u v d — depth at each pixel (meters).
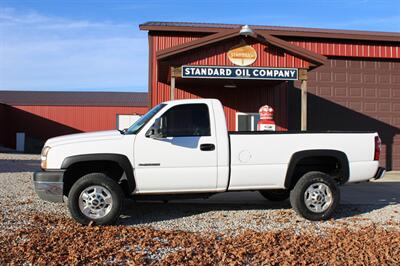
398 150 17.30
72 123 34.09
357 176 7.95
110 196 6.95
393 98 17.34
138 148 7.16
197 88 15.85
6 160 20.30
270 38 12.18
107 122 34.31
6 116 33.84
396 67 17.44
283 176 7.66
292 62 12.48
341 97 16.95
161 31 15.84
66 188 7.37
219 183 7.46
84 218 6.86
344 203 9.45
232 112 16.02
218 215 7.96
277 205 9.02
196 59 12.11
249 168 7.53
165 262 5.24
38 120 33.97
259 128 12.79
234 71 12.23
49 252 5.50
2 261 5.20
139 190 7.21
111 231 6.52
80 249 5.64
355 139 7.96
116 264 5.18
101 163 7.38
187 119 7.45
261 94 16.16
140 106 34.50
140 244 5.92
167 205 8.91
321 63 12.38
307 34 16.36
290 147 7.70
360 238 6.48
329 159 8.12
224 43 12.22
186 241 6.07
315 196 7.64
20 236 6.19
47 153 7.04
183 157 7.30
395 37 16.86
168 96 15.88
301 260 5.43
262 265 5.26
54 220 7.17
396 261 5.52
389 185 12.73
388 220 7.84
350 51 16.89
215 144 7.42
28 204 8.45
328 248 5.96
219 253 5.57
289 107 16.45
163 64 12.20
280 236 6.50
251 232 6.66
